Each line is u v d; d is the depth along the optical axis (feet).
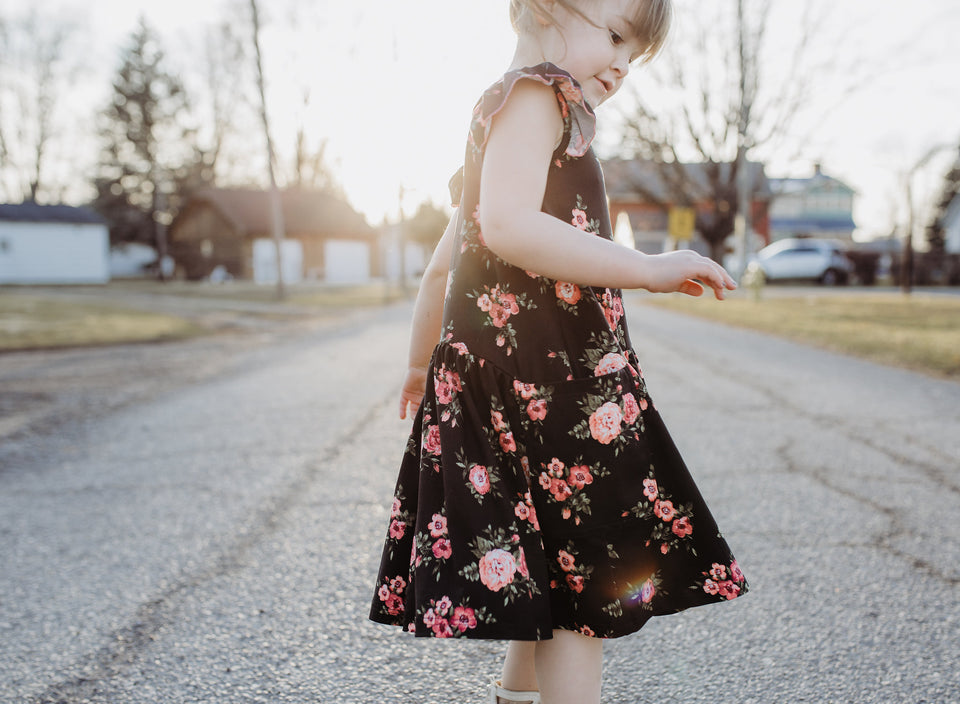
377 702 5.65
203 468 12.38
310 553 8.65
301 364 24.79
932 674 5.94
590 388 3.98
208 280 129.49
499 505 3.87
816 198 186.80
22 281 119.03
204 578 8.00
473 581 3.80
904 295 65.62
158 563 8.43
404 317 46.06
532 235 3.74
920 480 11.32
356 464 12.46
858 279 92.32
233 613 7.17
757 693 5.72
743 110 69.46
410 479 4.32
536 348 3.99
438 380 4.09
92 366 24.58
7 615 7.17
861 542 8.83
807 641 6.53
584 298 4.07
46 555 8.70
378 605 4.29
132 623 6.98
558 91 3.91
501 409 3.97
